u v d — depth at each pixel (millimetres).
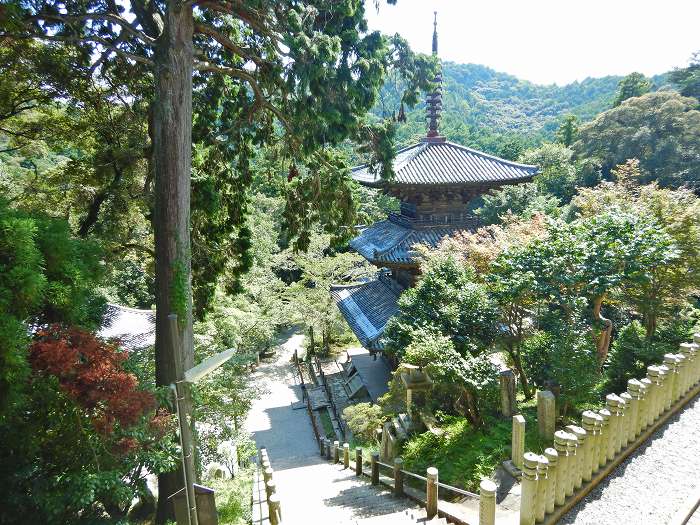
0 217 5820
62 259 6973
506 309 12836
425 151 19484
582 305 11281
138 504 10453
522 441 8617
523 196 32344
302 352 30922
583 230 12125
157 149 10008
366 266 30734
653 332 15250
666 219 15102
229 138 14047
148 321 18625
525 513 5414
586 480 6262
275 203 39500
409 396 12234
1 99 12883
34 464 6281
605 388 12711
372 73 10336
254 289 28766
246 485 11531
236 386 12789
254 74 12594
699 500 5629
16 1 9078
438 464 10258
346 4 10188
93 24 12234
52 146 15500
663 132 36875
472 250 15391
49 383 5832
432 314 12445
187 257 10219
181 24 9859
